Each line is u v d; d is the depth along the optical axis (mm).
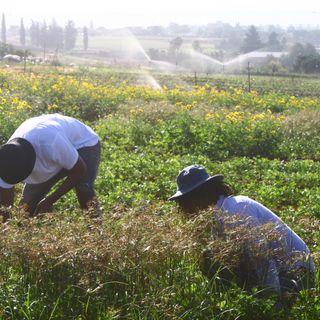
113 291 4695
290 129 17391
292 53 106750
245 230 4758
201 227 4879
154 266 4738
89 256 4660
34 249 4730
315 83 50844
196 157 12789
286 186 11141
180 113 18297
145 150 14359
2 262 4824
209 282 4766
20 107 17391
